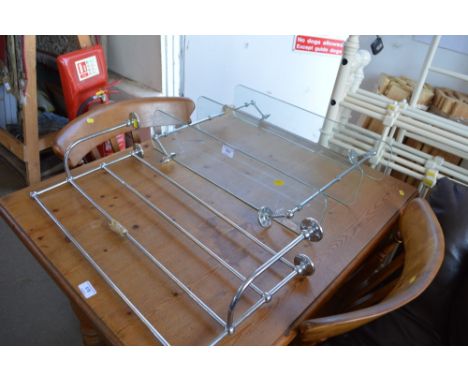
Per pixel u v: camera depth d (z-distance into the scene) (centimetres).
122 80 207
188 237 93
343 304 119
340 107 173
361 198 118
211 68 203
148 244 91
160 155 126
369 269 125
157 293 79
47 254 86
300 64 218
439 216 112
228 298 80
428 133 151
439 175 150
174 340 71
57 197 103
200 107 160
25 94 163
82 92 161
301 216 105
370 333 102
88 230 93
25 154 177
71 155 117
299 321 76
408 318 106
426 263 83
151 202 105
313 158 133
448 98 262
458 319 97
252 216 103
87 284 80
